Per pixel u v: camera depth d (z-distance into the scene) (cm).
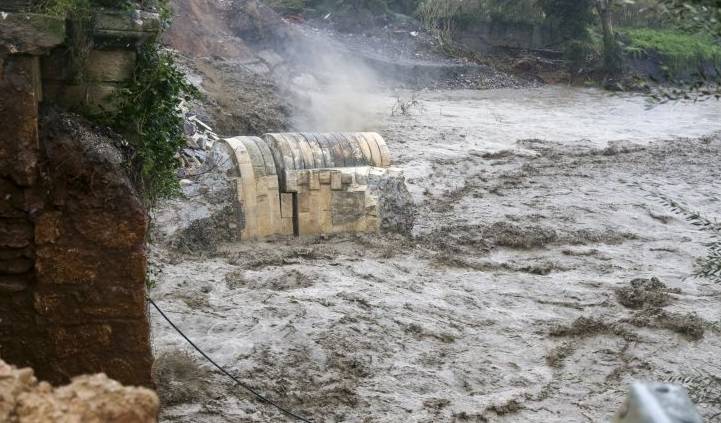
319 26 5116
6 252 754
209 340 1234
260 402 1076
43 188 750
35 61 752
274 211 1753
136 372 781
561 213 2158
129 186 770
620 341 1348
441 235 1892
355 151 1831
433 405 1105
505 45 5438
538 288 1589
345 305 1398
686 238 1994
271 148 1783
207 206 1694
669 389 231
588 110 4069
